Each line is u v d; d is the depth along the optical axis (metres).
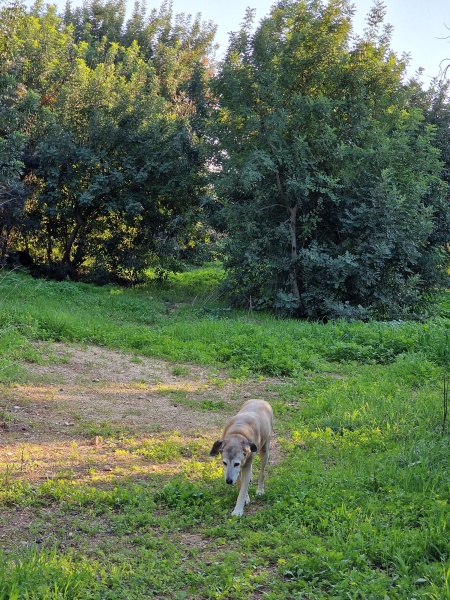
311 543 5.28
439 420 8.47
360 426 8.56
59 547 5.32
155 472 7.06
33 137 23.12
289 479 6.66
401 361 12.11
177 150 22.88
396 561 5.00
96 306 17.95
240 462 5.96
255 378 11.55
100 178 22.44
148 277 25.25
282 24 19.78
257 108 19.34
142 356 12.72
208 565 5.09
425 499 5.98
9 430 8.16
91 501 6.24
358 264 17.67
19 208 21.56
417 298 19.05
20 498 6.18
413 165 19.38
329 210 19.30
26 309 14.69
